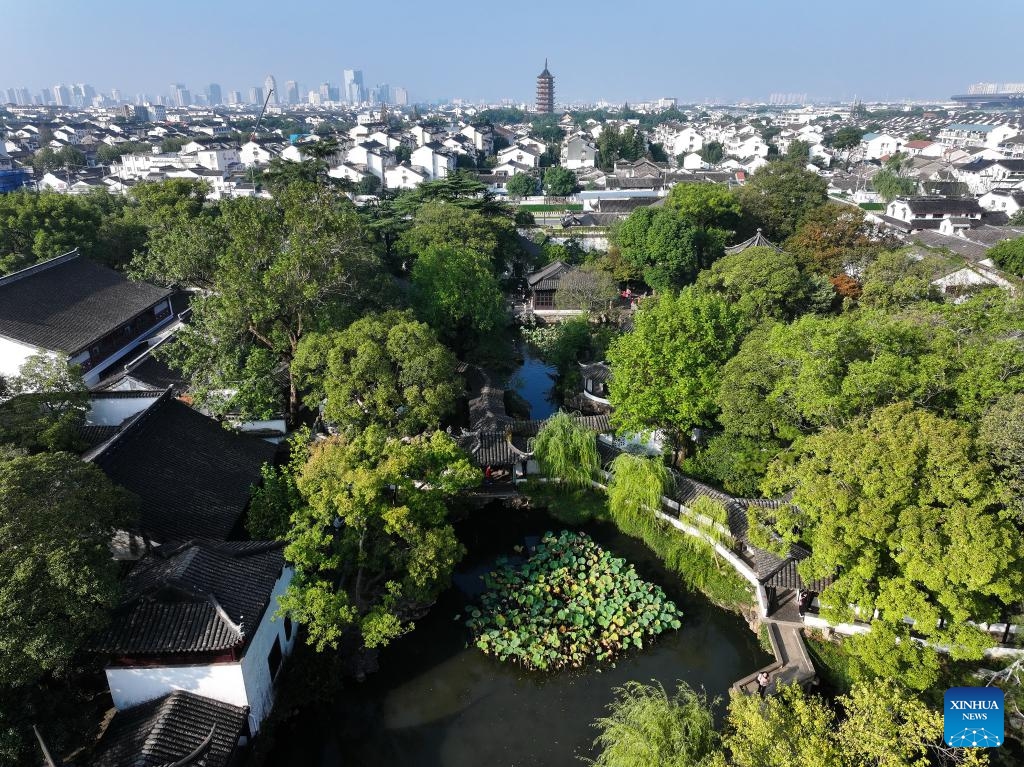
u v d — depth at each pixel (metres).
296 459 24.44
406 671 22.73
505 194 116.75
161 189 54.53
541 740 20.41
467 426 36.38
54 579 15.83
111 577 16.89
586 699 21.83
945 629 19.84
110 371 38.91
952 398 21.94
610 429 33.78
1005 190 89.88
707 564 27.08
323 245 32.88
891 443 18.84
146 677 17.66
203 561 19.06
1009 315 25.70
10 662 15.21
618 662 23.20
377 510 21.94
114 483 22.59
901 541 18.58
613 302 53.84
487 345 45.66
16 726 15.92
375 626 20.19
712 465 29.86
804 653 22.30
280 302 32.53
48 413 25.06
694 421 30.16
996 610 19.48
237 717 17.91
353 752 19.98
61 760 15.97
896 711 15.97
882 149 158.00
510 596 25.81
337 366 29.50
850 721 15.62
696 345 29.83
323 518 21.36
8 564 15.81
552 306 59.19
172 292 46.44
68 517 17.22
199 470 25.45
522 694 21.98
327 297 35.28
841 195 111.44
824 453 20.38
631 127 155.50
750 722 15.73
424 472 24.53
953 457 17.97
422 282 43.81
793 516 22.03
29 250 44.69
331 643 19.72
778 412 26.17
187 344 32.62
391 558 22.41
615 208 92.81
